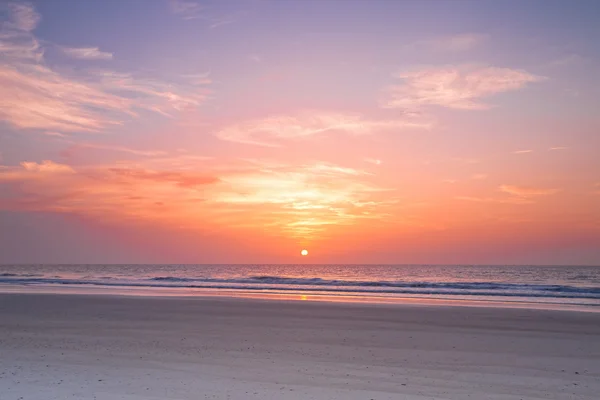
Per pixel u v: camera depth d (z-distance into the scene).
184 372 9.01
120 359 10.20
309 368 9.42
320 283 47.88
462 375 8.95
